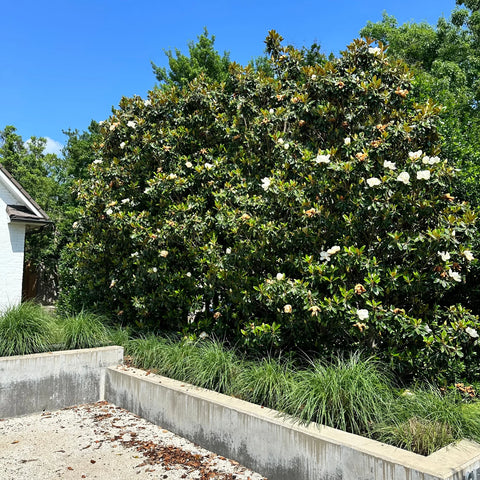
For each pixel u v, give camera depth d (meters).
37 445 4.50
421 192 4.98
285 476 3.69
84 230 8.92
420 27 19.30
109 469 3.96
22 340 5.87
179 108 7.54
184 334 6.73
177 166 7.16
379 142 4.99
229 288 6.27
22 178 22.83
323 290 5.29
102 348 6.29
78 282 9.16
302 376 4.41
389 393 4.09
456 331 4.70
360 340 5.05
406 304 5.25
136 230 6.90
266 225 5.59
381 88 5.70
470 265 5.46
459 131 7.06
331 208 5.34
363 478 3.16
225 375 5.03
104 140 8.31
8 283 10.50
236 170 6.60
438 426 3.49
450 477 2.79
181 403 4.84
